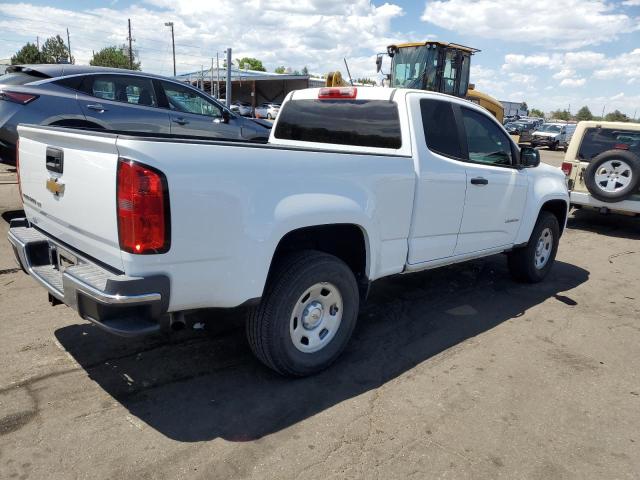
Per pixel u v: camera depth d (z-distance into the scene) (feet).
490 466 8.56
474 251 15.39
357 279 12.16
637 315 16.17
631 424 10.03
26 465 7.99
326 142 14.71
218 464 8.23
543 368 12.16
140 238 8.00
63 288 8.76
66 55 209.67
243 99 173.88
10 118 20.76
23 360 11.08
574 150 29.60
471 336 13.82
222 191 8.72
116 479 7.81
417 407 10.17
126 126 23.85
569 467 8.65
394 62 52.06
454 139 14.11
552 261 19.40
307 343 10.94
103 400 9.82
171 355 11.75
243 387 10.58
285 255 10.59
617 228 31.24
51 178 9.85
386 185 11.82
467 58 52.65
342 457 8.57
